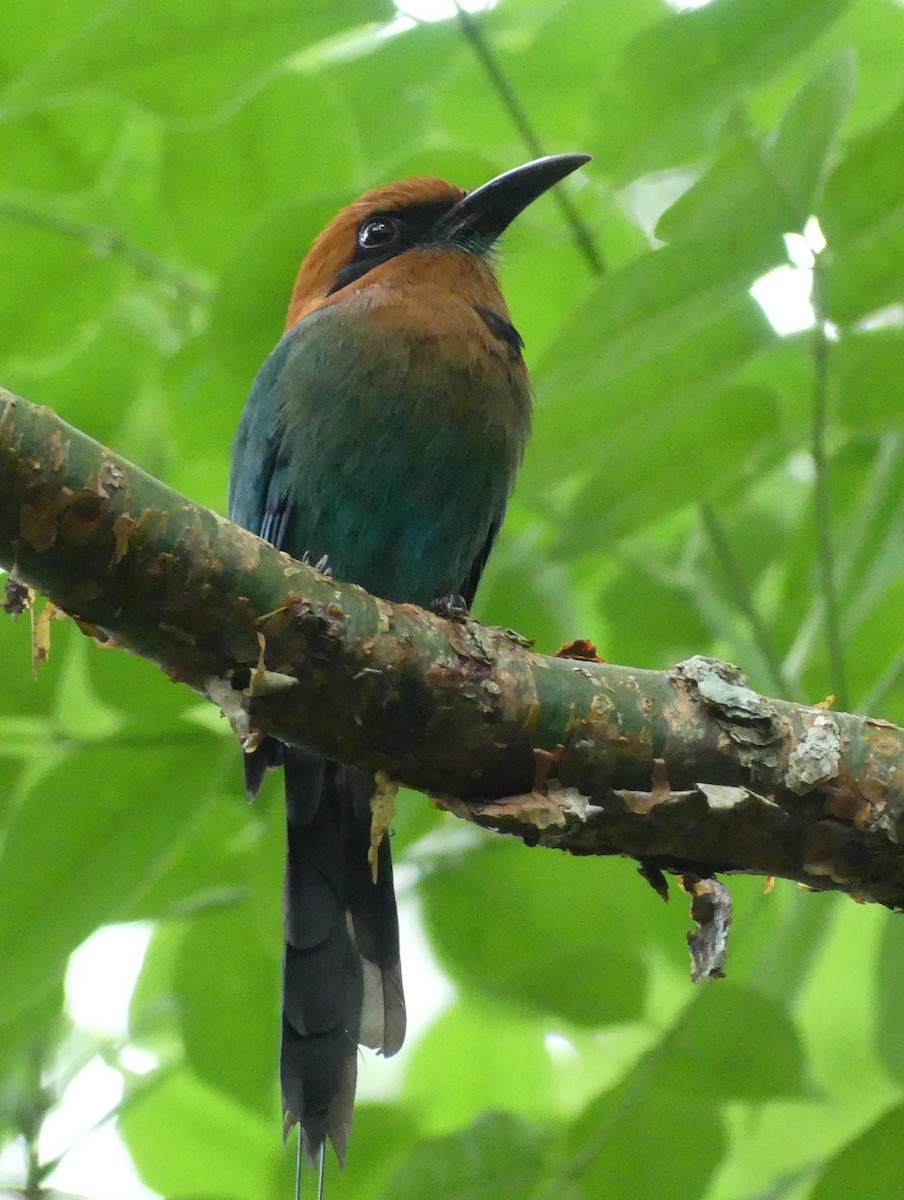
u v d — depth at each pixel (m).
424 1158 8.04
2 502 6.16
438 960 9.42
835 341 8.59
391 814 7.02
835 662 8.49
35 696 8.43
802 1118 10.24
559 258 10.71
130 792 8.33
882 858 7.13
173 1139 9.78
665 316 8.15
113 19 8.78
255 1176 9.70
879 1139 7.23
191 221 10.10
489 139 10.88
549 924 9.46
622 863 9.48
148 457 11.09
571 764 6.98
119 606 6.48
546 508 10.12
